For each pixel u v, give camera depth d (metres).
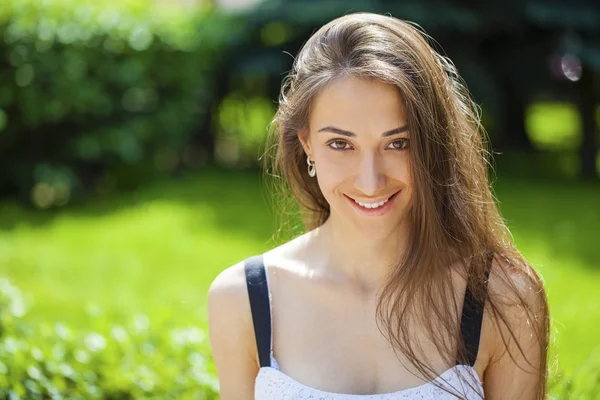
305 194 2.41
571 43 9.70
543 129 13.77
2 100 8.12
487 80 9.75
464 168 2.18
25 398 3.21
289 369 2.24
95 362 3.43
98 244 7.26
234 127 10.84
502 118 10.66
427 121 2.04
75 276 6.43
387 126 2.03
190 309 4.45
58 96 8.23
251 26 9.64
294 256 2.35
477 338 2.18
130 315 4.40
